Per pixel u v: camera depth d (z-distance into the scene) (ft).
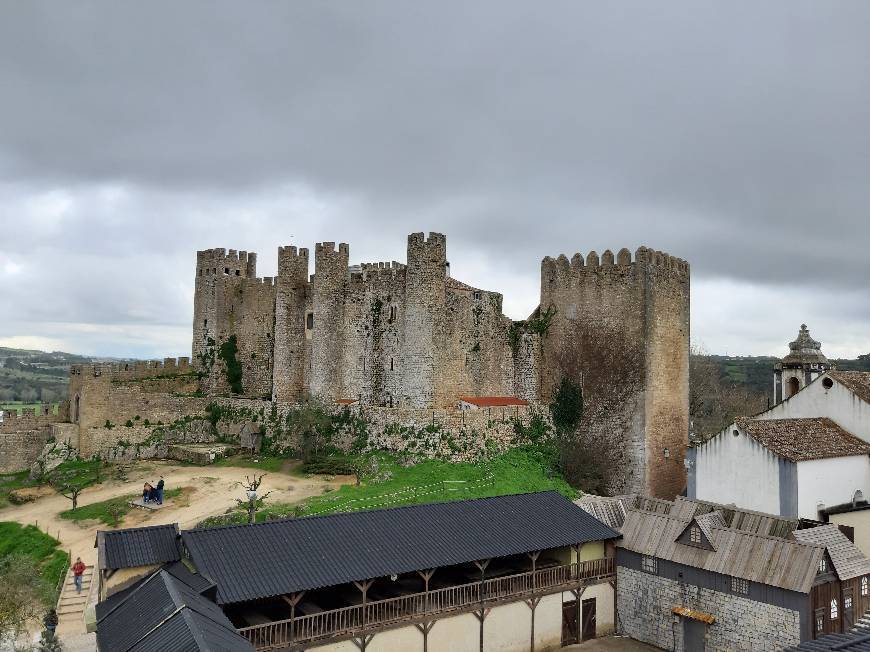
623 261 239.91
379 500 169.07
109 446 241.14
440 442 203.31
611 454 234.58
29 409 273.54
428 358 229.66
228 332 300.81
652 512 151.94
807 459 160.97
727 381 524.52
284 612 117.91
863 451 173.47
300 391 263.29
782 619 122.83
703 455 177.78
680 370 249.75
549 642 138.10
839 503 167.32
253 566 108.47
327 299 252.62
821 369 212.43
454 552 125.18
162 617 85.25
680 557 138.41
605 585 147.84
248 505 165.48
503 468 200.03
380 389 243.81
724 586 131.44
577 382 245.04
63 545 161.99
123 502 185.88
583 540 140.56
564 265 255.09
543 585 137.69
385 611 119.24
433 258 232.53
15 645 116.57
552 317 256.11
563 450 223.10
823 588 122.93
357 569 113.80
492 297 258.16
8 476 236.22
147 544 115.24
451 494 174.19
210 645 75.36
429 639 121.90
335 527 124.06
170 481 204.33
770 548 127.85
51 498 201.05
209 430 257.55
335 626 113.70
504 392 257.96
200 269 306.96
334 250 254.68
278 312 263.29
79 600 136.98
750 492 167.22
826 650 83.41
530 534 137.39
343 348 252.42
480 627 128.26
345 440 222.07
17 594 125.49
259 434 241.55
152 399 254.88
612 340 240.53
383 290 246.68
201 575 103.71
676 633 138.31
